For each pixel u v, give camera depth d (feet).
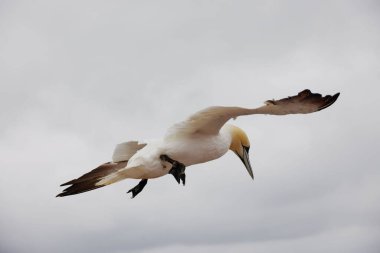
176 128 40.81
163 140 41.29
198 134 41.29
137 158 40.86
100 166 44.60
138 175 41.34
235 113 38.96
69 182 44.21
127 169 40.75
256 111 38.27
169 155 41.09
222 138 42.73
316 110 38.04
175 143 40.96
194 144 41.24
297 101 37.27
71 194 44.16
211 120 40.06
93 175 44.42
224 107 38.37
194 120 40.11
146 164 40.63
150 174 41.29
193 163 42.52
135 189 44.24
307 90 36.73
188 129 40.78
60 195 44.11
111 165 44.57
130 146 44.19
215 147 42.11
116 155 44.52
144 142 43.57
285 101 37.19
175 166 41.27
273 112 38.27
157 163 40.88
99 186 44.16
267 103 37.32
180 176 40.98
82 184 44.27
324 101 37.65
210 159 42.63
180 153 41.06
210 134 41.52
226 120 40.06
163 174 41.93
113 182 41.16
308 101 37.32
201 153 41.70
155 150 40.91
